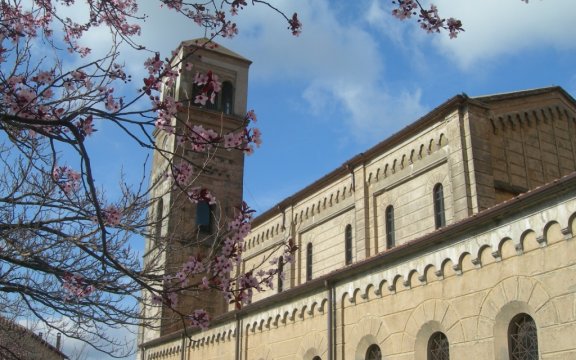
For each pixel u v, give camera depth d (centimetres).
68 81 897
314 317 2422
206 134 895
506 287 1602
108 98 851
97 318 1070
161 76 834
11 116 728
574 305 1409
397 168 2788
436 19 862
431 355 1830
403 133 2738
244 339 2916
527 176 2552
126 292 1034
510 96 2612
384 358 1998
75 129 719
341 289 2281
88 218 1005
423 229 2555
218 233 1016
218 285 966
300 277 3412
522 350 1534
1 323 1906
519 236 1588
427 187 2588
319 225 3356
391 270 2041
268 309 2761
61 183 1052
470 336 1678
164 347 3822
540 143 2669
